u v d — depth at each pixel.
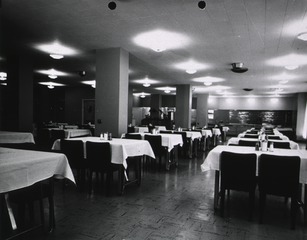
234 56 6.43
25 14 4.09
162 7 3.70
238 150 3.61
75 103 14.28
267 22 4.11
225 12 3.78
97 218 2.97
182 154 8.28
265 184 2.85
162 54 6.40
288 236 2.62
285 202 3.70
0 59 7.38
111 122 5.84
